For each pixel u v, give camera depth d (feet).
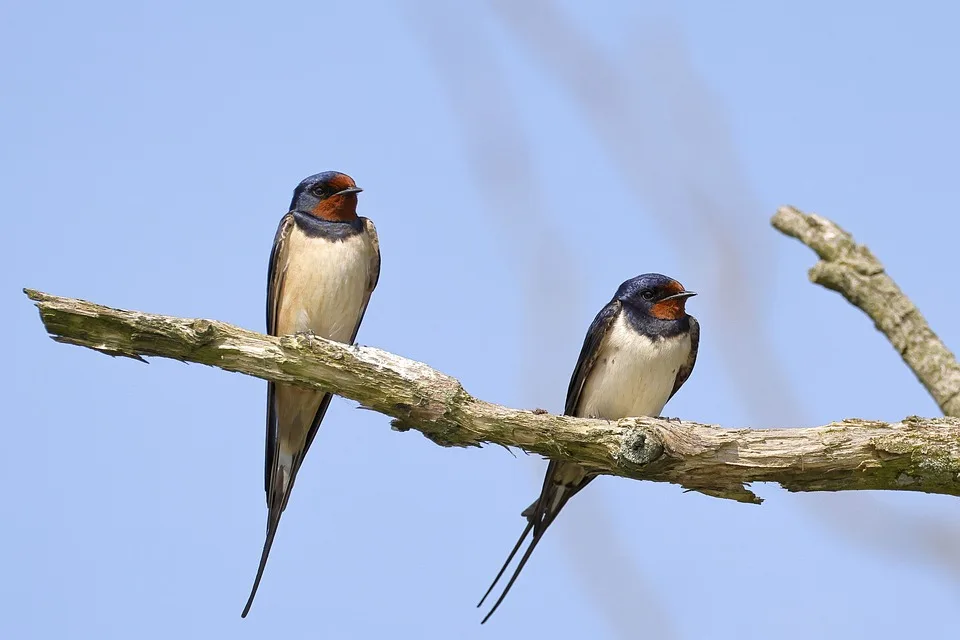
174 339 32.32
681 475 31.63
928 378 34.53
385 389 32.63
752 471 30.83
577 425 32.24
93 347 32.45
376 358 32.65
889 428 30.14
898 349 35.22
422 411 32.58
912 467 29.68
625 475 32.58
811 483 30.94
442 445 33.47
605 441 32.01
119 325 31.91
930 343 34.94
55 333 32.12
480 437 32.76
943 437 29.43
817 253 37.14
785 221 37.65
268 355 32.68
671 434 31.19
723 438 31.04
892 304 35.45
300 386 33.53
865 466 30.01
